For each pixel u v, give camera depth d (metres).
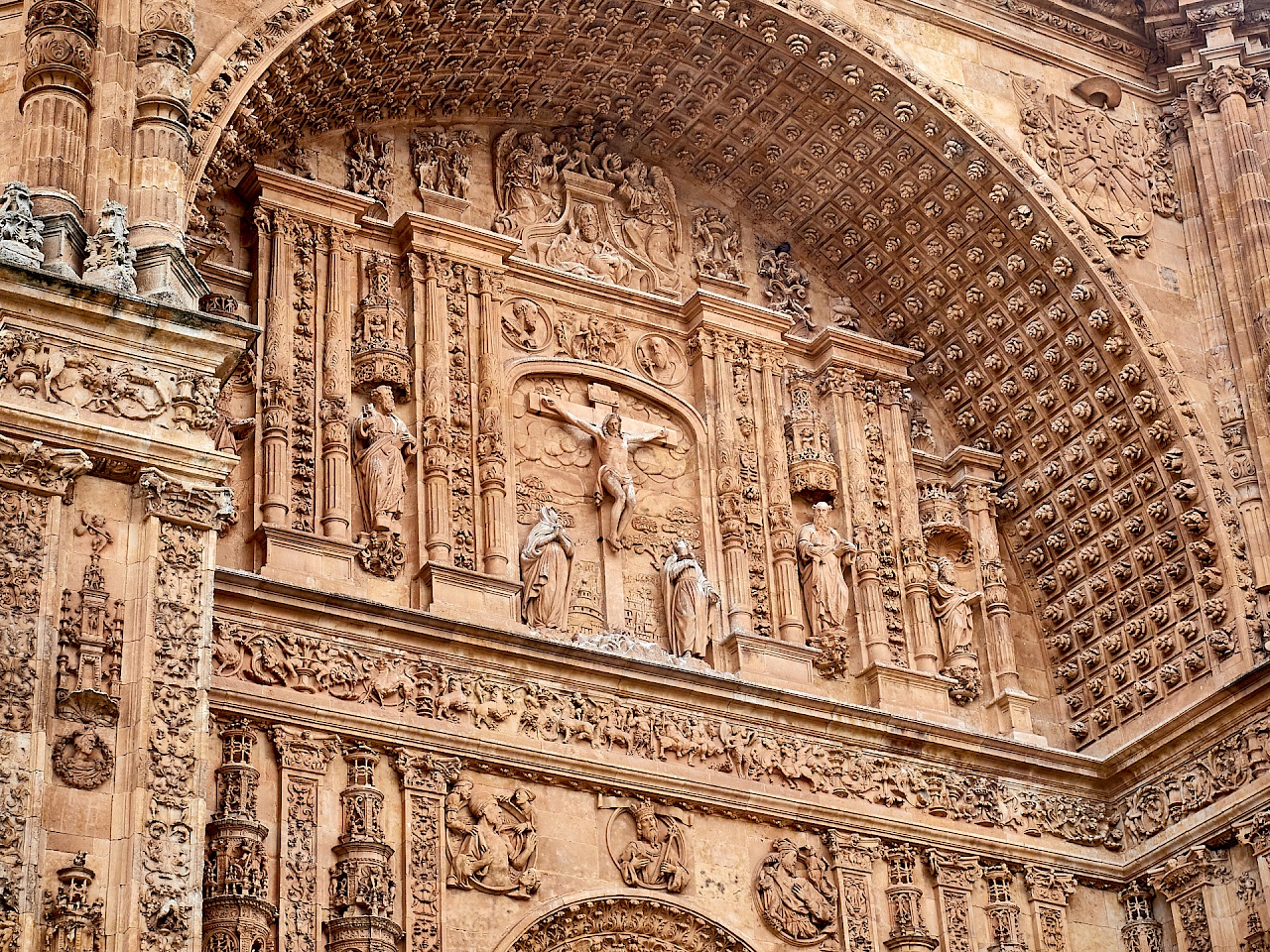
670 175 31.09
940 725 27.72
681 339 29.47
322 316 26.45
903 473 29.98
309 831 22.97
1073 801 28.61
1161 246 30.28
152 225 21.33
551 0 28.02
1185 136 31.19
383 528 25.48
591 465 27.92
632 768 25.39
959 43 30.42
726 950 25.08
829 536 28.73
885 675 28.05
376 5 26.31
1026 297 30.28
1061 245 29.72
